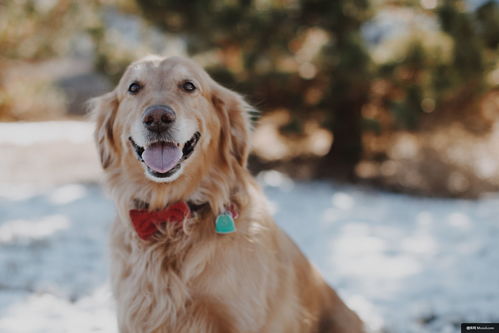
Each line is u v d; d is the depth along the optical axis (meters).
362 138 8.90
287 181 8.84
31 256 5.22
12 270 4.80
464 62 7.84
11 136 13.43
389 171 8.98
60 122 16.91
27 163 10.48
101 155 3.18
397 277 4.79
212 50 8.70
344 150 8.93
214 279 2.69
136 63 3.09
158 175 2.75
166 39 9.52
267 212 3.02
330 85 8.30
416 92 7.97
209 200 2.91
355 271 4.95
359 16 8.25
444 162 8.49
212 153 3.01
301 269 3.12
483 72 7.98
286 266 2.95
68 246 5.55
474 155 8.81
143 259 2.80
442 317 3.95
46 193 8.12
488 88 8.41
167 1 8.31
